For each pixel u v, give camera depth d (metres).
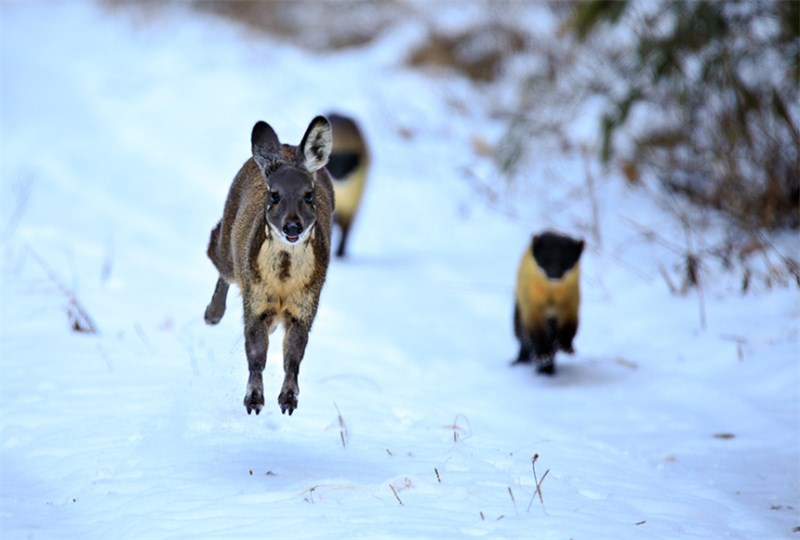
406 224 32.22
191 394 16.33
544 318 20.61
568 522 11.61
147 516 11.62
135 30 56.56
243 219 13.53
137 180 34.00
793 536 12.62
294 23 55.59
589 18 30.64
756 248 25.67
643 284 25.50
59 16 60.72
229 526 11.20
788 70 27.06
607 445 16.31
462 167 35.84
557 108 34.91
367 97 43.09
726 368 20.33
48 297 21.78
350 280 26.88
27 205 29.56
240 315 16.80
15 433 14.92
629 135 31.86
